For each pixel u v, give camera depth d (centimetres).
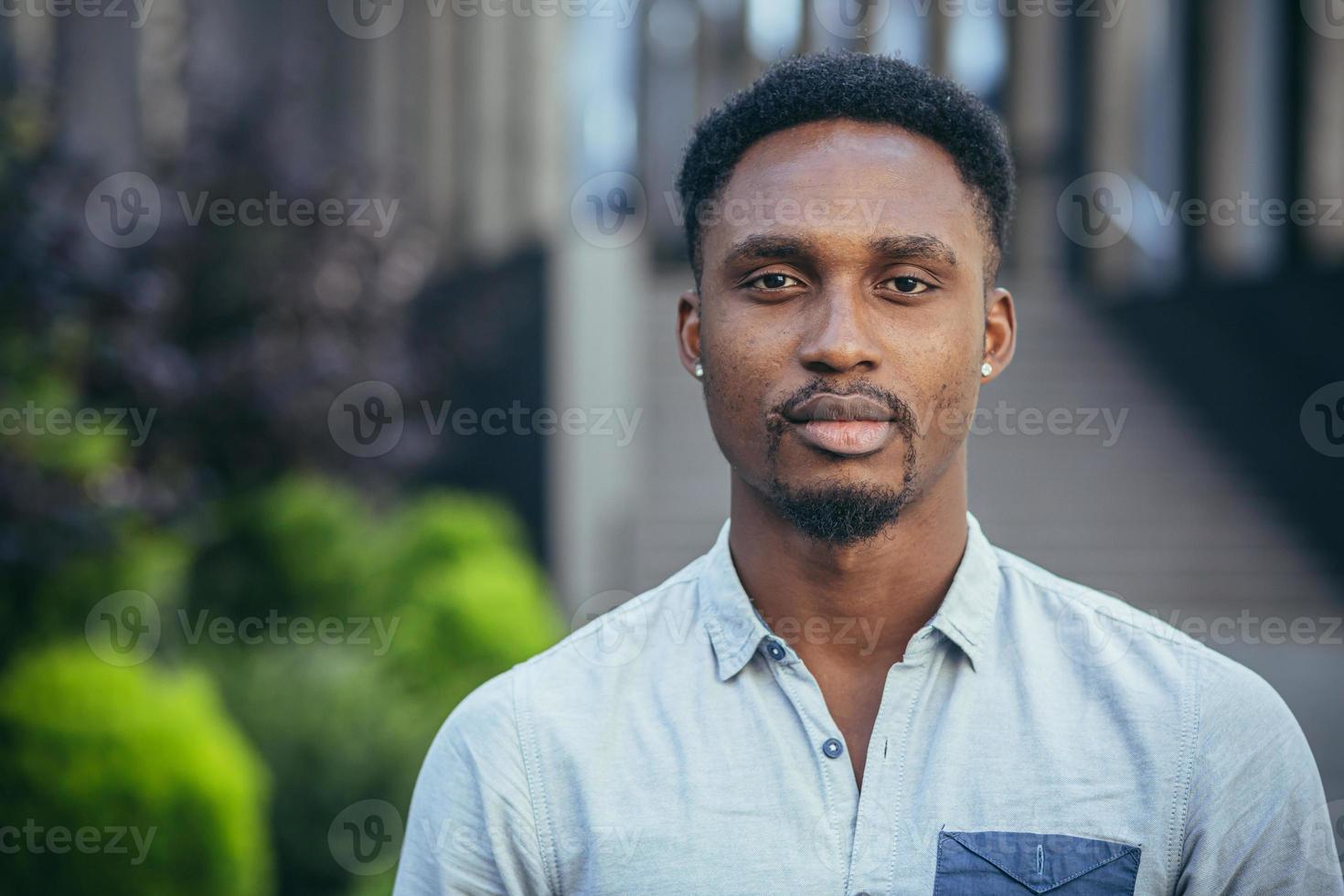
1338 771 486
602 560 747
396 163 725
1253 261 984
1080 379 930
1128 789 131
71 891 270
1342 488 761
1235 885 131
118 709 280
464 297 781
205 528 471
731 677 139
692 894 132
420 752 376
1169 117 1092
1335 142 905
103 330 408
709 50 1254
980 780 133
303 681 383
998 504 789
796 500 131
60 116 465
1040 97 1158
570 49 1103
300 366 536
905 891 130
